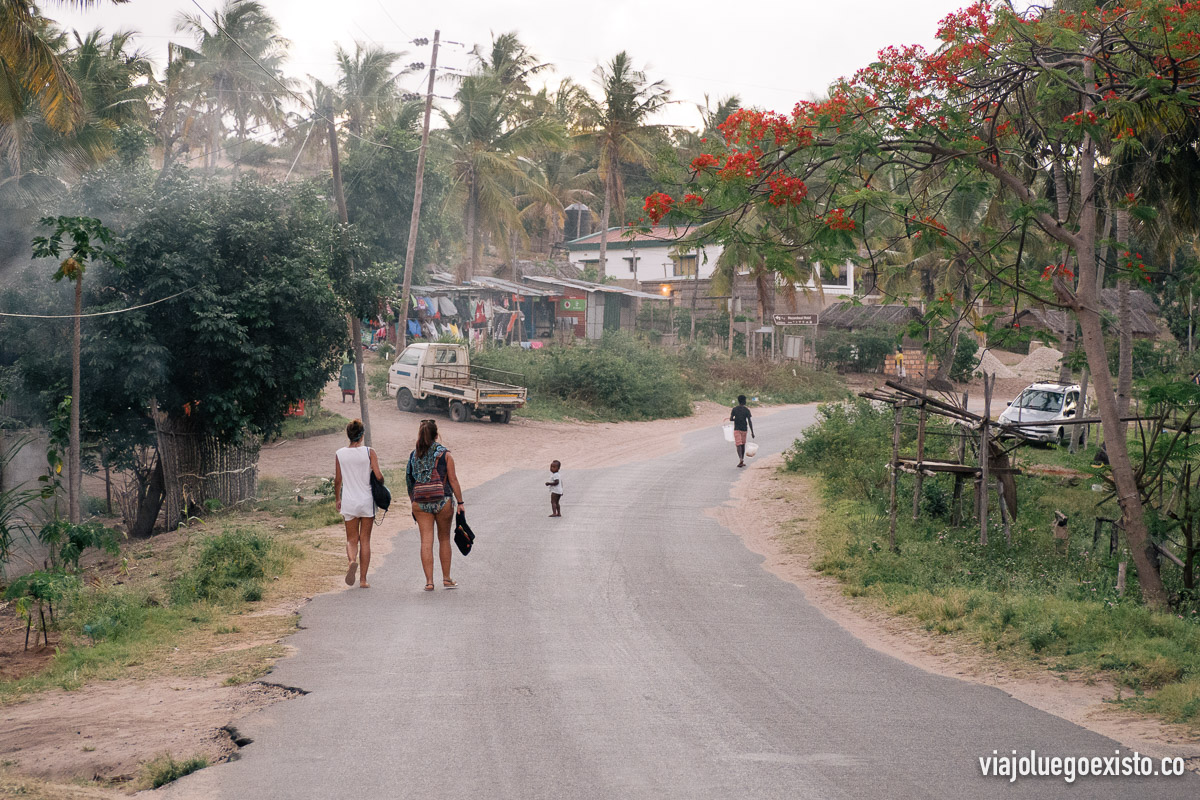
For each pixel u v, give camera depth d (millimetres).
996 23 9703
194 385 17766
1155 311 53594
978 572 11656
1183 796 4883
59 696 7012
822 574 12242
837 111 9555
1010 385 49656
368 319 20938
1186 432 11086
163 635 8742
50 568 12664
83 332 16531
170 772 5176
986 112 10648
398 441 26391
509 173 47969
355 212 37562
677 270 55812
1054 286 10828
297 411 27406
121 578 12227
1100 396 10812
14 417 17781
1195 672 7238
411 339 40375
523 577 11461
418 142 38406
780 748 5641
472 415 31312
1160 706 6504
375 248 36688
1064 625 8562
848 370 52562
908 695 6922
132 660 7934
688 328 52844
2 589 13047
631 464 24422
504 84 54906
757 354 47625
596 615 9547
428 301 39969
